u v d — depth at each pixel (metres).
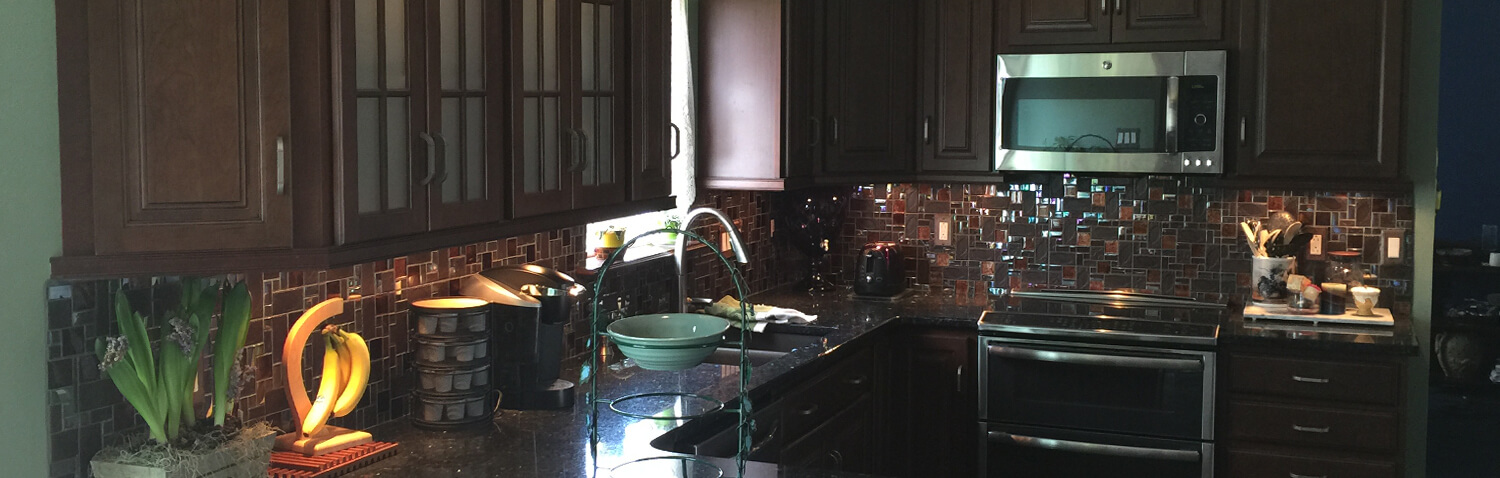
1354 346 3.80
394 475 2.25
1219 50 4.12
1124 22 4.22
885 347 4.27
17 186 1.87
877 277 4.66
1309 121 4.07
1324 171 4.07
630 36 3.02
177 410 2.01
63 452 1.98
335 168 2.03
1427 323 4.25
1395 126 3.97
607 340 3.51
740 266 4.51
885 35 4.40
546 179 2.70
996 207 4.81
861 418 3.99
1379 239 4.33
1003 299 4.66
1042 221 4.75
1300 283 4.19
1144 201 4.62
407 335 2.77
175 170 1.92
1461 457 4.05
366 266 2.63
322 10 2.00
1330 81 4.03
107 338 1.97
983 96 4.42
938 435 4.34
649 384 3.07
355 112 2.06
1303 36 4.04
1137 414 4.03
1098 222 4.68
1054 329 4.08
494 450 2.43
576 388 3.02
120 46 1.89
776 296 4.73
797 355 3.46
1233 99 4.15
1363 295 4.12
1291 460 3.92
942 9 4.45
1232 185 4.21
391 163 2.20
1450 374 4.05
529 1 2.61
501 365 2.78
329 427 2.39
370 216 2.12
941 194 4.88
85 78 1.90
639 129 3.09
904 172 4.53
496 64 2.51
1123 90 4.19
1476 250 3.97
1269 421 3.93
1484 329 3.99
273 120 1.96
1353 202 4.36
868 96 4.37
